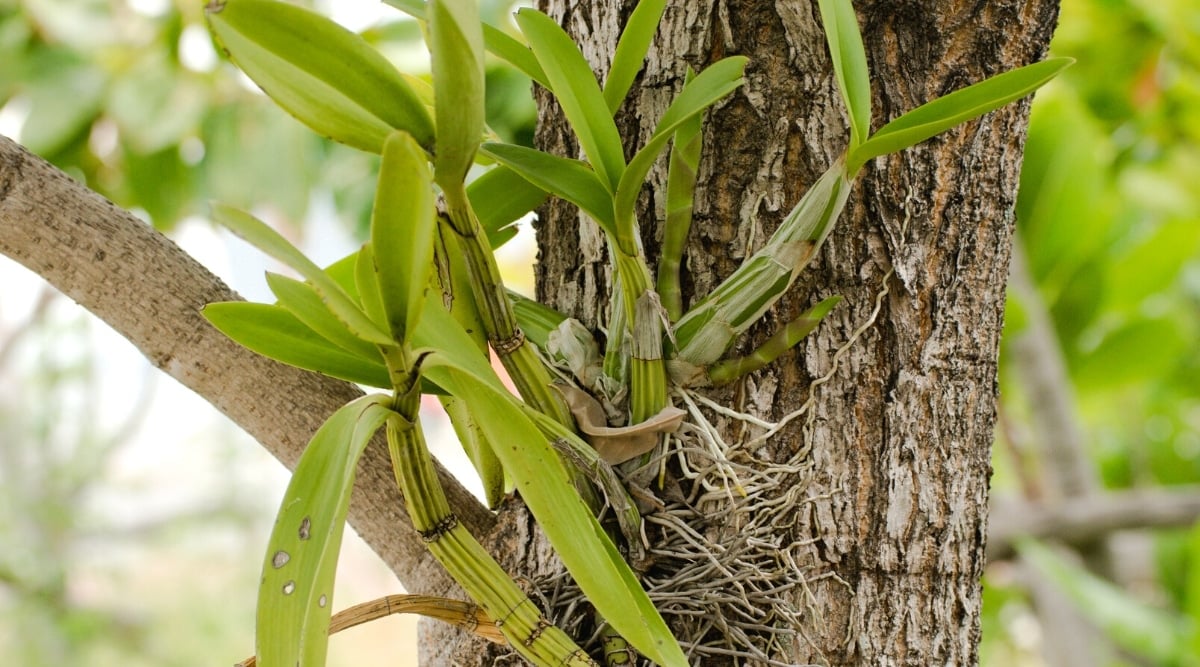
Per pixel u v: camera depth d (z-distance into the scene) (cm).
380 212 108
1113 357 365
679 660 115
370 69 112
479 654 128
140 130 262
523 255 512
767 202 127
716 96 116
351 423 113
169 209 295
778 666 124
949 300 128
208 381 126
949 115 118
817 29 127
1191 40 376
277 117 272
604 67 131
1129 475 490
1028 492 369
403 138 107
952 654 128
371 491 128
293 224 275
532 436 115
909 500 127
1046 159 333
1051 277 347
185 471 630
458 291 119
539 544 128
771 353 124
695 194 127
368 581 624
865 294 127
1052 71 117
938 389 128
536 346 127
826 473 126
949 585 128
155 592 570
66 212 123
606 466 120
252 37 110
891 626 126
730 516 124
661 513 123
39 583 507
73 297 125
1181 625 327
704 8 128
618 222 118
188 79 269
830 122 127
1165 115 409
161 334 125
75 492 525
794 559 125
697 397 124
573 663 117
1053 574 329
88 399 515
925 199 128
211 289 126
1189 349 464
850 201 127
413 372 113
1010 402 372
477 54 109
